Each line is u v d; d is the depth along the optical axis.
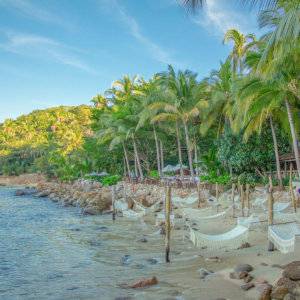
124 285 11.29
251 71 25.50
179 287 10.62
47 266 14.34
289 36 12.41
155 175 47.12
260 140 33.22
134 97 50.47
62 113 153.25
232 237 13.47
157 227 22.56
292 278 9.24
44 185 72.75
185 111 39.59
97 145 62.75
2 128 149.88
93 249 17.31
